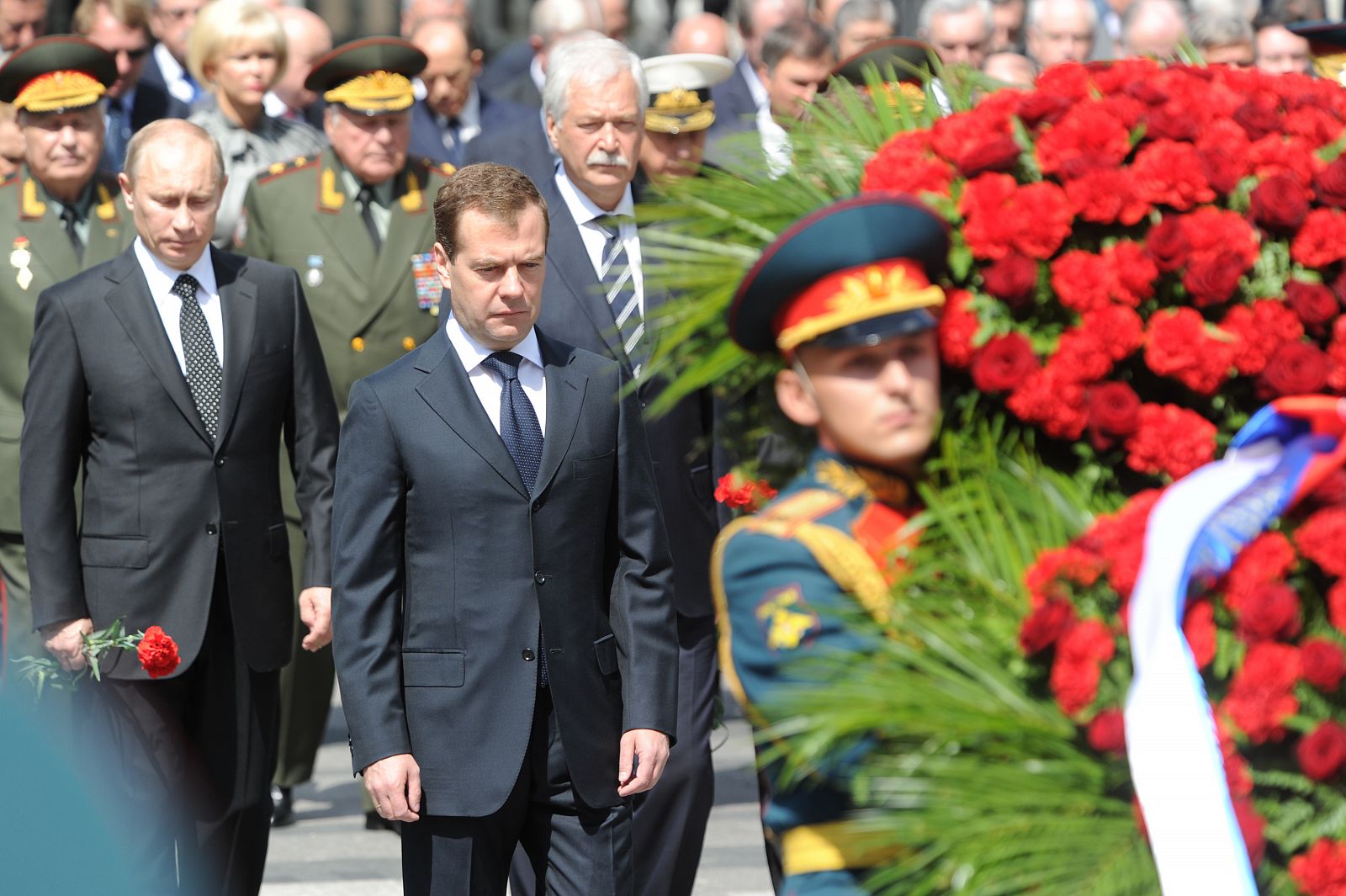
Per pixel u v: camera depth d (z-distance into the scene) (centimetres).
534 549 1302
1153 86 944
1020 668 818
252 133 2492
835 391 856
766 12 2781
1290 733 832
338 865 1988
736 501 1041
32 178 2020
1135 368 921
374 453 1296
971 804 805
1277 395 906
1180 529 812
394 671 1287
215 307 1652
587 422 1334
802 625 834
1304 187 932
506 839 1313
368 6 3650
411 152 2777
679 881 1688
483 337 1312
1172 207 923
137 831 1559
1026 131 934
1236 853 775
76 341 1612
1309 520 845
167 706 1609
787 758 855
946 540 855
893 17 2473
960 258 900
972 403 889
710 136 2103
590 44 1700
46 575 1602
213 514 1620
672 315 975
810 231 848
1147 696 790
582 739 1312
